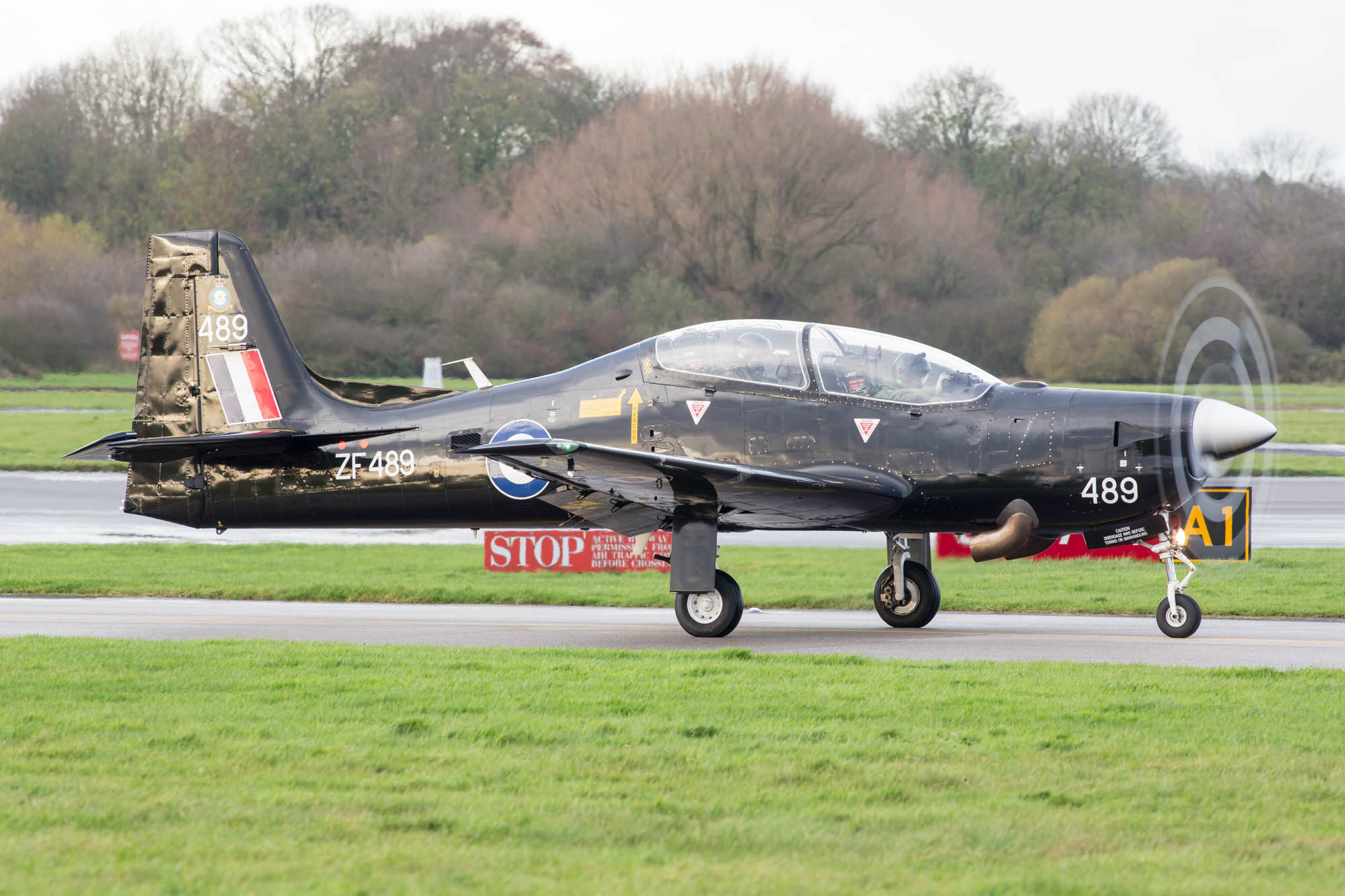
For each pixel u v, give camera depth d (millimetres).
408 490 43750
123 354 160625
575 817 18703
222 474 45469
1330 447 118062
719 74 177500
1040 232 198250
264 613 46469
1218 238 188250
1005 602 46906
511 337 158000
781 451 38969
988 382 39562
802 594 50531
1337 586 49500
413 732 24016
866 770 21156
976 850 17344
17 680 29266
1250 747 22422
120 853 17078
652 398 40500
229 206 194125
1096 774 20891
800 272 166750
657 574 56594
